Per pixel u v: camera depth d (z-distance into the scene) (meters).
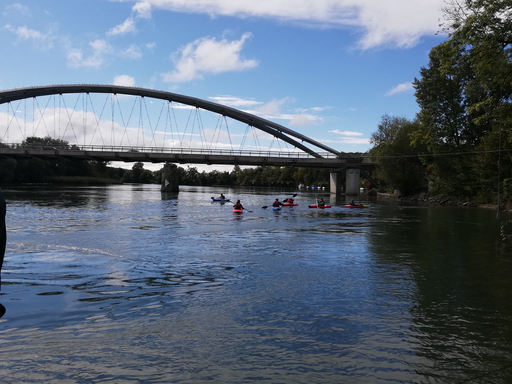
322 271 11.54
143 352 5.70
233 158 72.56
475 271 11.70
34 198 48.41
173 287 9.46
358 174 77.38
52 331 6.46
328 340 6.28
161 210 36.16
